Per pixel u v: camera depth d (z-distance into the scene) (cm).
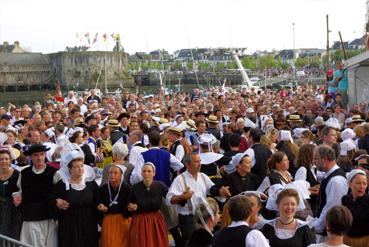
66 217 977
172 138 1377
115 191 1001
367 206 801
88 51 13950
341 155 1166
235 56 9075
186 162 1027
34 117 2002
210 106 2473
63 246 979
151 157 1151
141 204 983
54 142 1609
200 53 19350
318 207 918
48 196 988
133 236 988
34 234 988
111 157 1423
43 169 1002
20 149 1518
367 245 802
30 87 14325
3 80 14125
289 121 1891
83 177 1003
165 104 3666
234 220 705
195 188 1022
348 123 1780
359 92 2956
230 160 1170
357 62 2814
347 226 671
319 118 1738
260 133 1220
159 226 1001
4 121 1847
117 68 14112
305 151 1054
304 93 4369
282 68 16762
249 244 679
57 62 14162
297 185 941
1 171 1016
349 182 819
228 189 1021
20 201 995
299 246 742
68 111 2603
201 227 812
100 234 1071
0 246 800
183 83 13938
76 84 13888
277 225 759
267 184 1008
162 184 1015
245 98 3738
